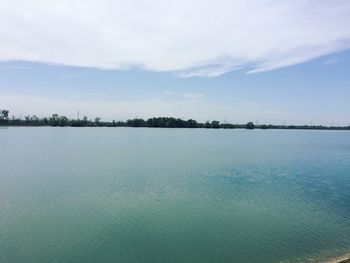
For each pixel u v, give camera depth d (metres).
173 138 142.88
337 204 29.06
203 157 67.81
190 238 20.61
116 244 19.56
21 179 39.88
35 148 82.06
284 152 82.38
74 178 40.94
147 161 59.59
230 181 40.12
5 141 105.56
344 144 120.00
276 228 22.56
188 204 28.52
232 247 19.30
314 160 64.94
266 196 31.97
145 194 32.31
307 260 17.55
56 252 18.34
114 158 63.69
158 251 18.66
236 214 25.72
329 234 21.44
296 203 29.36
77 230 21.75
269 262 17.36
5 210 26.25
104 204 28.27
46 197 30.67
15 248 18.78
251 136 186.50
